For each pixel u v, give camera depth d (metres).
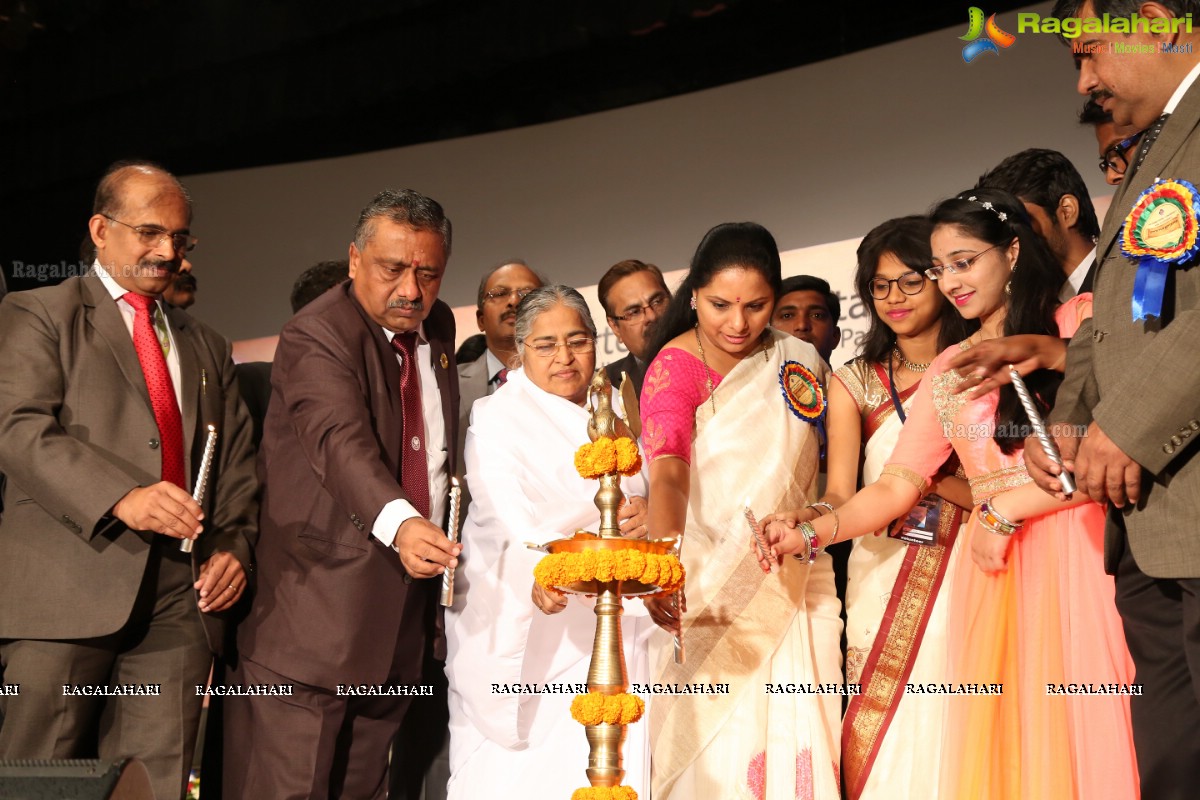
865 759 3.13
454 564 2.86
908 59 5.15
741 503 3.21
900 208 5.09
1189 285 2.35
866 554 3.28
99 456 3.03
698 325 3.35
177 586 3.19
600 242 5.82
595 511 3.13
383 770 3.30
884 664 3.16
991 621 2.93
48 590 3.03
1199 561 2.30
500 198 6.09
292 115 6.20
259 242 6.48
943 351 3.13
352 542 3.12
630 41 5.76
